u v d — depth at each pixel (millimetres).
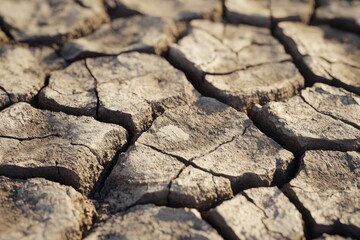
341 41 2900
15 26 2855
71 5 3049
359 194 1836
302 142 2027
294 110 2219
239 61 2605
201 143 2051
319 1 3258
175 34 2891
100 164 1967
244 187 1896
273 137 2123
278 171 1945
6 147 1993
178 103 2287
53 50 2738
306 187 1853
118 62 2555
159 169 1893
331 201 1800
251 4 3182
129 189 1836
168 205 1794
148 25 2914
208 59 2566
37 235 1630
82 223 1730
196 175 1865
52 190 1784
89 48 2654
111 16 3084
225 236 1690
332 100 2311
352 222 1714
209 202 1803
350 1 3264
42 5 3068
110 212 1784
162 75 2461
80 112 2197
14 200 1767
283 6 3172
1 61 2562
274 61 2633
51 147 1978
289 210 1755
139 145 2010
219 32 2895
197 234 1660
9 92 2293
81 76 2473
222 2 3154
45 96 2287
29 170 1874
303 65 2588
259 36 2887
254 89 2355
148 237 1664
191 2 3154
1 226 1668
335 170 1940
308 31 2943
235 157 1979
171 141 2045
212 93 2371
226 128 2137
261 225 1692
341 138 2049
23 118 2150
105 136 2021
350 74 2547
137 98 2260
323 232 1719
